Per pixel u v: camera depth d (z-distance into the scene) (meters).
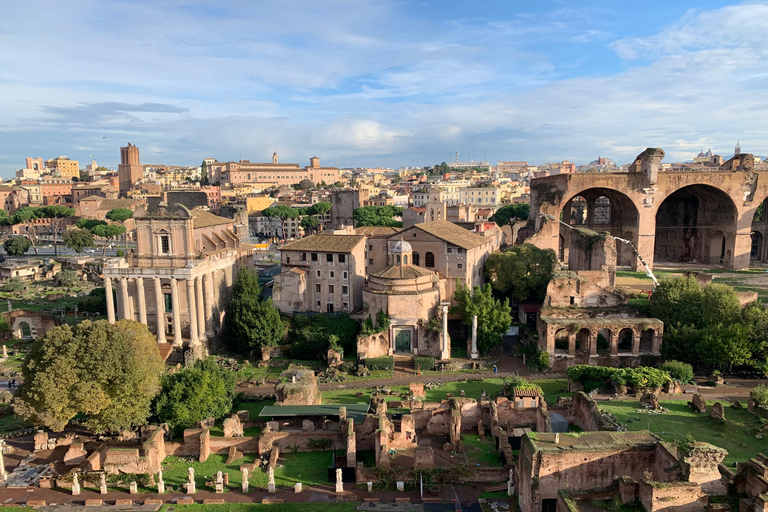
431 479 51.47
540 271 106.19
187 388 62.69
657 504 35.50
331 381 81.81
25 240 191.00
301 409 63.66
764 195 131.62
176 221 92.25
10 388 79.94
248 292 96.00
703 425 57.41
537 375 81.75
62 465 55.34
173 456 58.00
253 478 53.25
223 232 117.62
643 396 65.50
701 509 35.97
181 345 89.81
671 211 159.00
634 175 132.25
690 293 85.44
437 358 88.75
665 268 138.25
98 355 57.06
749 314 78.88
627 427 56.22
